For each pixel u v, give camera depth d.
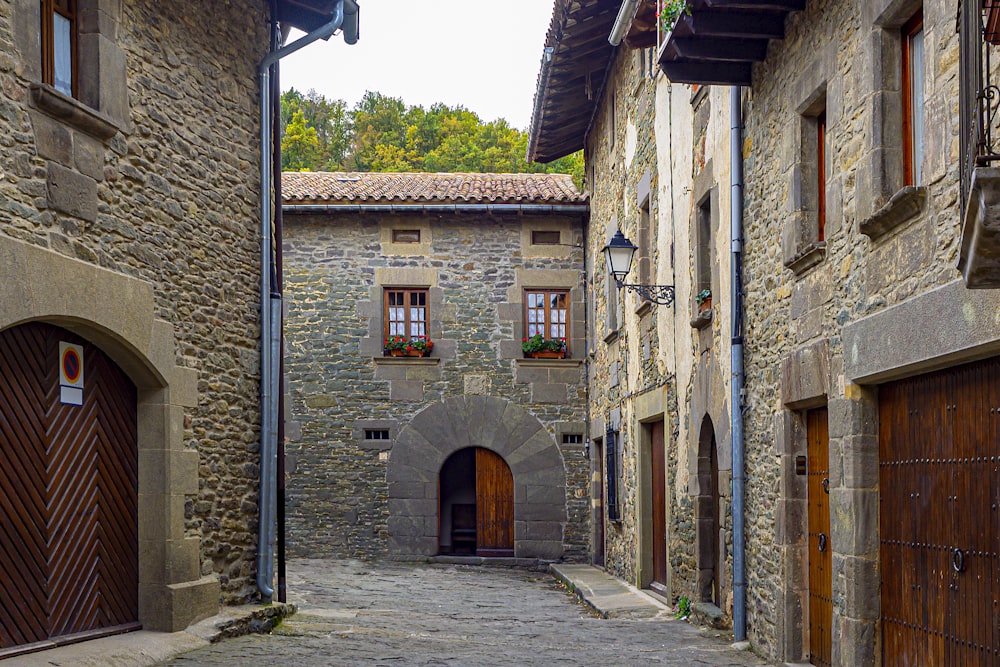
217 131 8.09
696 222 9.54
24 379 6.21
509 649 7.60
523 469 16.53
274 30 9.11
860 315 5.88
